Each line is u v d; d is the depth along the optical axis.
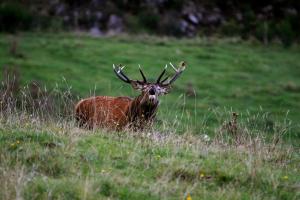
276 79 82.06
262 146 28.67
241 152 27.66
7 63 79.25
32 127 28.28
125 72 78.06
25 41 95.81
